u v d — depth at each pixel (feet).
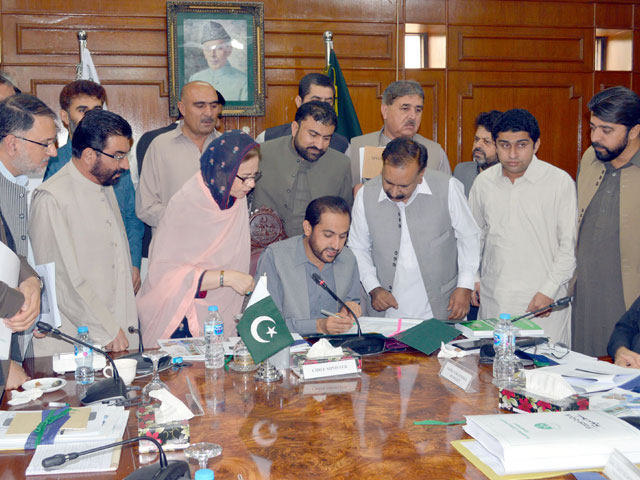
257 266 9.48
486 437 5.02
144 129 18.21
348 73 19.19
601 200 10.95
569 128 20.53
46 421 5.44
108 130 8.78
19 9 17.20
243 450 5.02
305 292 9.02
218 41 17.97
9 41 17.26
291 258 9.11
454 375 6.75
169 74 17.83
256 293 6.92
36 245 8.56
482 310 11.12
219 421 5.64
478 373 7.10
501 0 19.76
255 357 6.62
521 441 4.74
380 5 19.12
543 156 20.52
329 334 8.38
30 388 6.58
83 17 17.56
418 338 8.18
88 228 9.04
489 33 19.80
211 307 7.45
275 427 5.50
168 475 4.21
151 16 17.87
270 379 6.82
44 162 7.89
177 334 9.43
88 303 8.54
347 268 9.33
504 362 7.18
